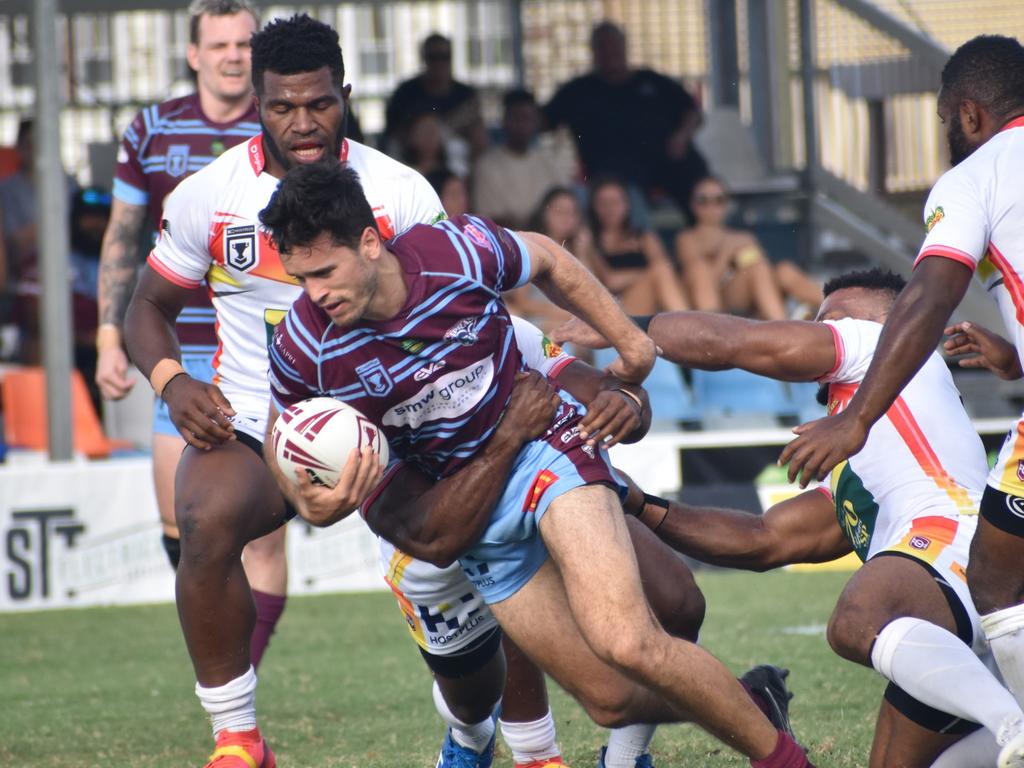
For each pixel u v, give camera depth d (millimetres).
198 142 20125
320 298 12031
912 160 46125
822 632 24531
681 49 49688
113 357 20438
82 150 44469
